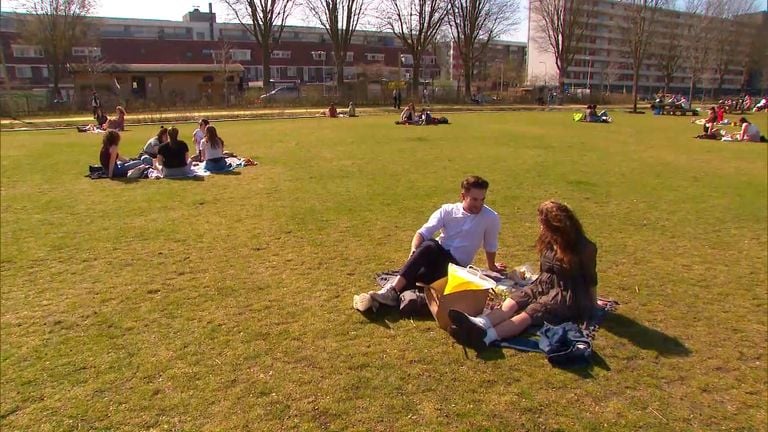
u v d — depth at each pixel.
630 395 3.69
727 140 21.64
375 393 3.64
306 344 4.31
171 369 3.94
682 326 4.78
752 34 86.62
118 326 4.64
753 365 4.14
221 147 12.62
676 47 84.00
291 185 11.00
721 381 3.91
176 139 11.73
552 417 3.42
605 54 113.75
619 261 6.60
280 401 3.55
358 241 7.18
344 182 11.40
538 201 9.85
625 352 4.27
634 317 4.94
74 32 51.84
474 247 5.23
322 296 5.29
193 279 5.75
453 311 4.19
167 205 9.17
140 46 70.62
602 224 8.34
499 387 3.73
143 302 5.15
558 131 25.61
